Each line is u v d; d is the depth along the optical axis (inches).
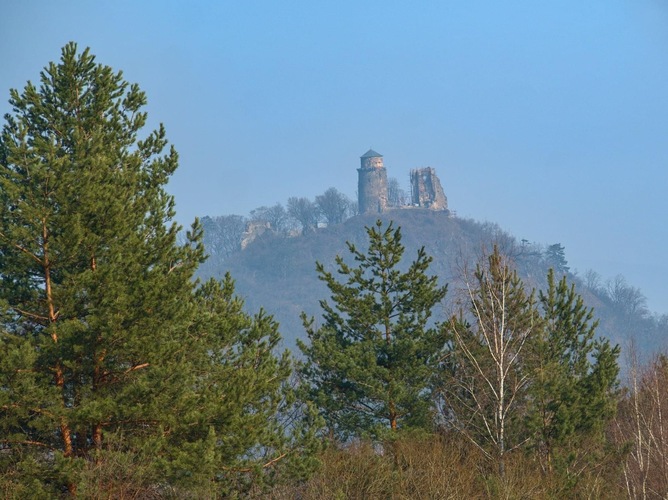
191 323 2096.5
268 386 2178.9
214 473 1973.4
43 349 1911.9
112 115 2300.7
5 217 1994.3
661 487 2591.0
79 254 2023.9
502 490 2455.7
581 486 2628.0
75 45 2263.8
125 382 2020.2
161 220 2276.1
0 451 1937.7
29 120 2214.6
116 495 1830.7
